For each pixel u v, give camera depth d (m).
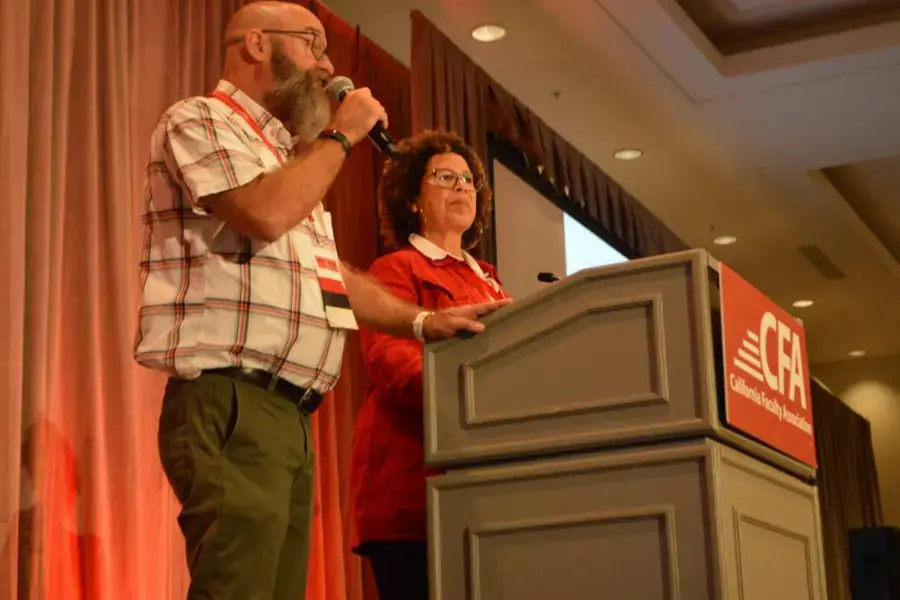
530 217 4.74
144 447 2.58
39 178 2.41
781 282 7.12
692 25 4.41
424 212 2.28
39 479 2.23
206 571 1.36
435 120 3.90
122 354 2.52
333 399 3.33
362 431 1.93
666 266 1.43
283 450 1.47
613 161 5.51
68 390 2.42
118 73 2.70
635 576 1.36
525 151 4.64
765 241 6.47
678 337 1.40
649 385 1.41
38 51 2.49
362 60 3.85
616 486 1.39
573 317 1.47
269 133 1.67
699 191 5.85
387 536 1.84
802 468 1.64
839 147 5.30
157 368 1.47
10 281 2.26
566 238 5.01
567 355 1.47
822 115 4.98
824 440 8.00
